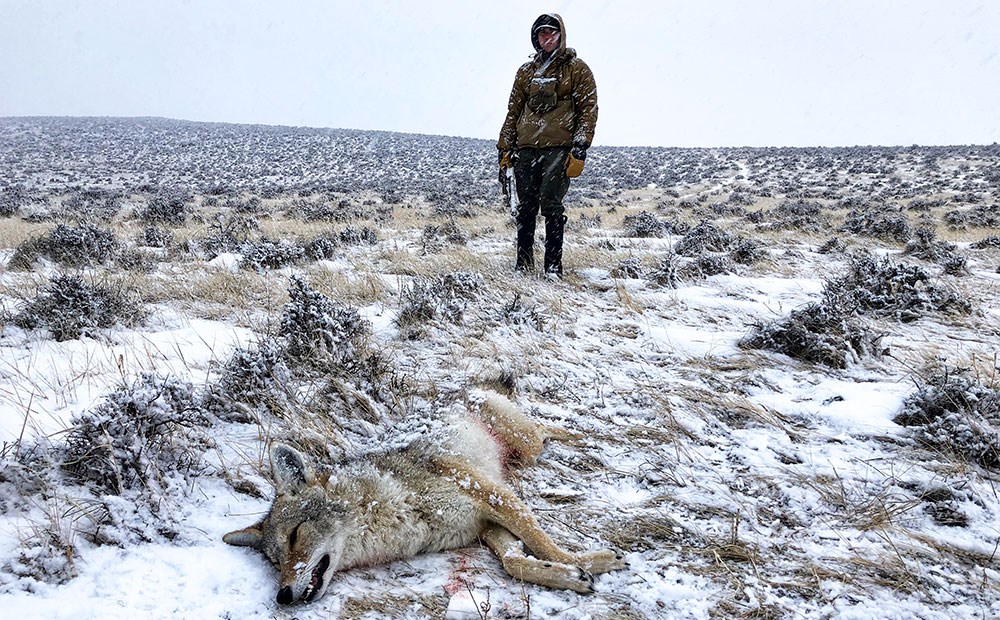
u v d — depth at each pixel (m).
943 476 3.74
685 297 8.24
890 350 6.04
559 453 4.18
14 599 2.57
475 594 2.83
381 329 6.57
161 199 20.08
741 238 13.04
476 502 3.22
